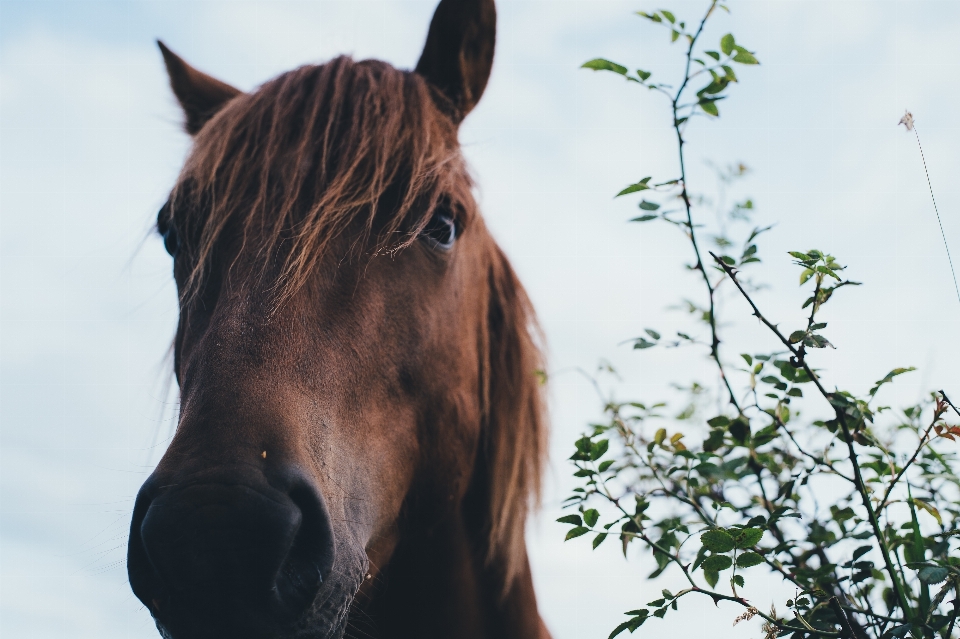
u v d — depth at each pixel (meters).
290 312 1.75
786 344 1.68
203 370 1.64
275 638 1.44
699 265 1.90
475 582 2.53
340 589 1.67
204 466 1.44
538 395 2.68
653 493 2.11
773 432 1.94
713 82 1.84
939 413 1.65
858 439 1.75
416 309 2.09
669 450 2.10
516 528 2.56
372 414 1.94
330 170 1.98
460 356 2.35
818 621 1.68
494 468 2.56
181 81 2.73
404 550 2.38
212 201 1.97
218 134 2.10
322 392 1.75
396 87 2.22
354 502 1.82
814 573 1.75
